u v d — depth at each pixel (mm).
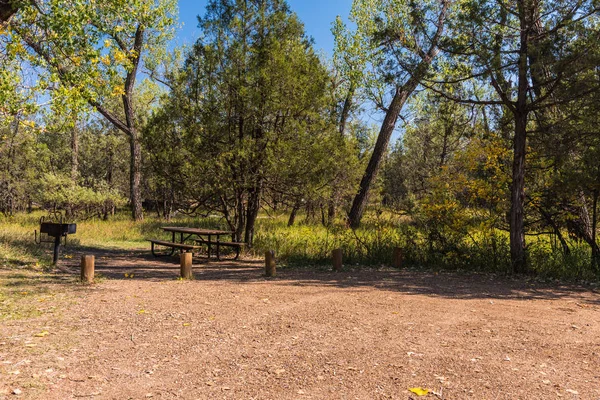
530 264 9797
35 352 4270
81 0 9336
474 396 3449
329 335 4973
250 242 13664
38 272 9008
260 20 12289
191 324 5395
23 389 3445
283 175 11867
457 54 9484
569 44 8547
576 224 11117
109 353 4344
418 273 9852
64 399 3326
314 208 19406
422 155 28188
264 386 3617
